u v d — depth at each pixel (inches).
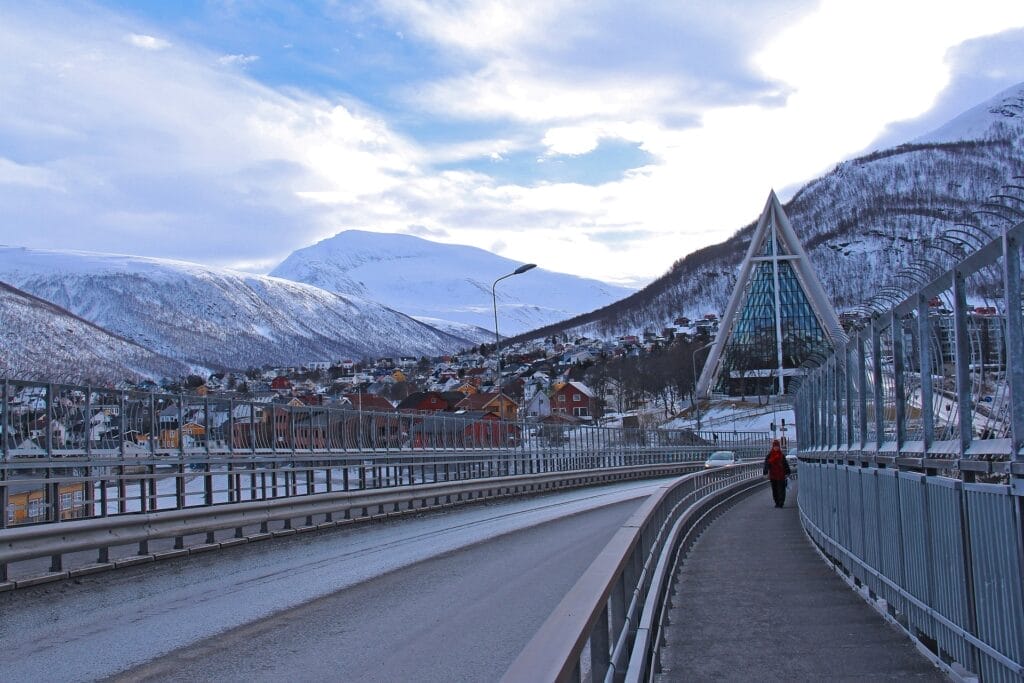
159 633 414.3
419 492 1095.0
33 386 636.1
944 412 314.7
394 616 454.9
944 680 311.4
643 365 6742.1
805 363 837.2
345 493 914.1
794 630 403.5
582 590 185.9
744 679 322.3
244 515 736.3
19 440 616.7
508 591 528.4
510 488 1448.1
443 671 343.3
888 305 406.6
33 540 508.1
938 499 318.7
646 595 339.0
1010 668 245.3
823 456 668.7
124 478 702.5
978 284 279.3
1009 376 244.7
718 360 6461.6
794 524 996.6
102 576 562.9
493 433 1689.2
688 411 5851.4
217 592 524.1
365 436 1191.6
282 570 611.5
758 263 6397.6
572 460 2044.8
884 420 419.2
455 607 478.9
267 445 943.0
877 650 358.9
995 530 256.8
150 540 613.0
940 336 318.3
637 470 2234.3
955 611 299.9
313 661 361.1
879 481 424.8
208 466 825.5
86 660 362.6
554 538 826.8
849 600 478.6
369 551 721.6
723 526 983.0
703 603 483.2
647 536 377.1
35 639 400.8
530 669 130.2
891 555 398.9
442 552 718.5
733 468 1375.5
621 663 238.8
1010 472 243.6
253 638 404.2
